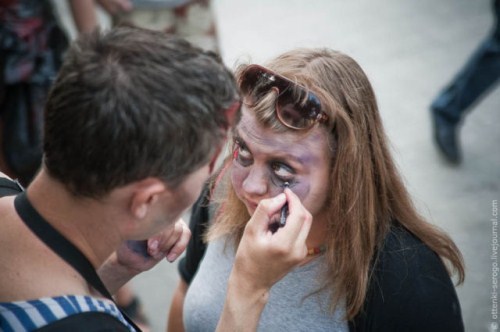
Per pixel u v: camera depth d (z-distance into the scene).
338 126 1.20
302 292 1.31
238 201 1.38
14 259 0.94
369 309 1.25
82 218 0.95
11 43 2.40
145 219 0.97
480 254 2.98
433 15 5.04
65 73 0.89
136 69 0.87
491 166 3.53
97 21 2.84
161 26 3.07
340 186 1.22
